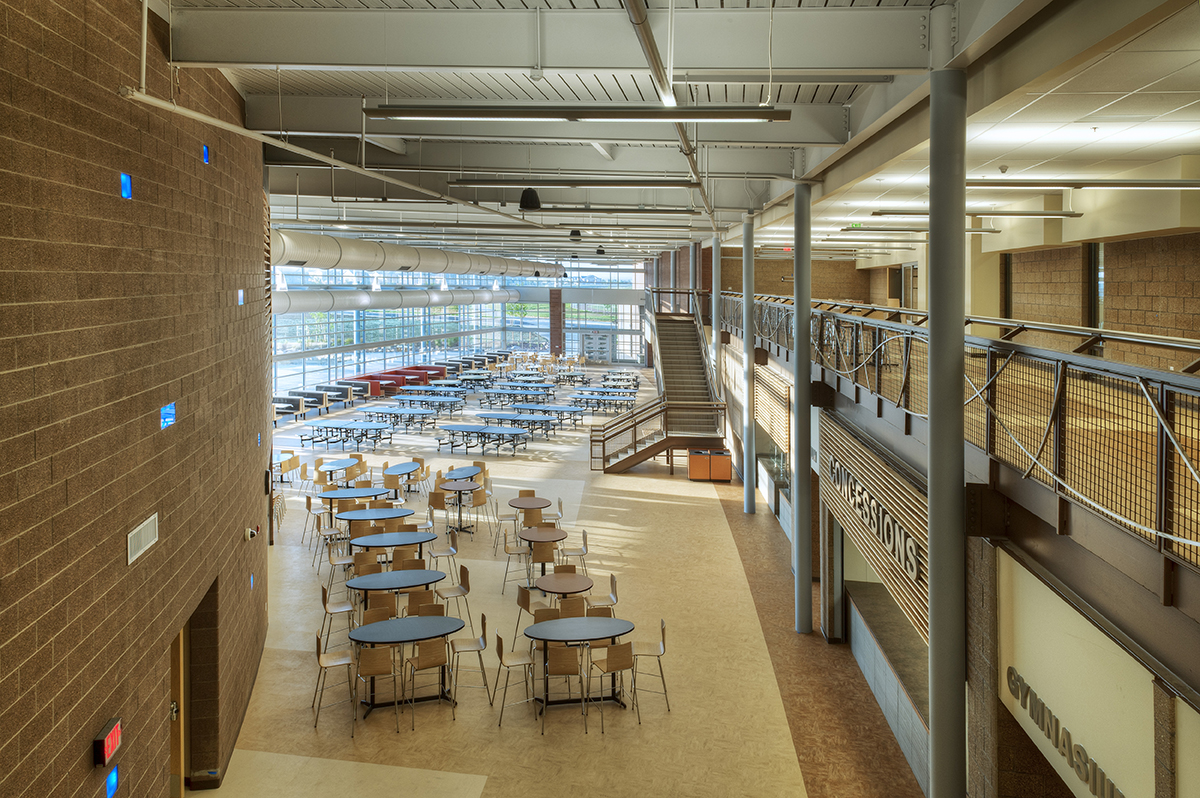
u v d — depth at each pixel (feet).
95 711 16.29
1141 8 13.55
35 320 13.78
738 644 37.73
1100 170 33.65
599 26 21.27
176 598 21.68
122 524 17.75
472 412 108.47
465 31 21.63
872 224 58.54
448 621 32.01
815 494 46.29
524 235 87.45
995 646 20.12
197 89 24.50
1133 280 39.09
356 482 58.03
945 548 20.84
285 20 21.86
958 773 21.31
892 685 29.94
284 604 42.22
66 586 14.96
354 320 125.29
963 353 20.53
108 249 17.03
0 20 12.74
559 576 38.22
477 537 54.08
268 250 46.52
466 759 27.76
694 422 81.82
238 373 30.30
